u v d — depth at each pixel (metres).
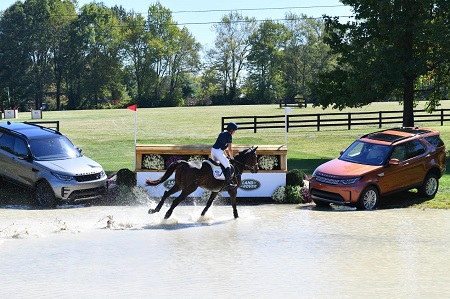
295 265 11.52
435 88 32.84
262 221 16.12
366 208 17.98
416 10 29.81
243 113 64.50
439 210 17.83
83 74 117.31
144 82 119.62
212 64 118.25
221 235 14.26
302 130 42.84
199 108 83.38
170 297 9.46
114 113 70.94
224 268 11.27
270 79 116.31
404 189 18.80
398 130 20.62
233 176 16.17
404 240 13.77
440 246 13.17
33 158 18.89
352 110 63.34
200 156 19.62
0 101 107.25
